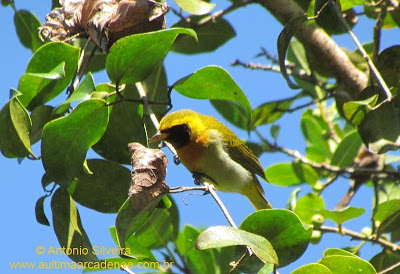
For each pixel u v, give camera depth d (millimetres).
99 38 9750
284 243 7934
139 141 10094
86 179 9844
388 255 10766
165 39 8609
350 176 12883
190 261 10734
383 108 8969
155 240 10938
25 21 12164
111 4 9891
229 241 6828
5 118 8828
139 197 8086
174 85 9742
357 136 12773
